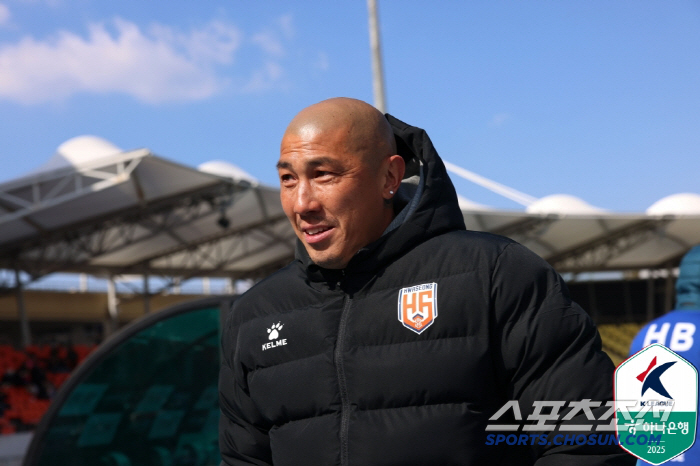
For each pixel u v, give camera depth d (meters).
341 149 1.21
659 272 30.44
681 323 2.30
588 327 1.20
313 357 1.31
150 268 25.14
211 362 4.37
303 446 1.28
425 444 1.18
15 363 20.95
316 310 1.33
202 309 4.38
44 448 4.35
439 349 1.20
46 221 17.64
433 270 1.26
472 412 1.19
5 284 21.22
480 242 1.26
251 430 1.47
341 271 1.32
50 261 21.11
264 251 25.50
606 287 30.67
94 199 16.77
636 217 23.45
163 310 4.38
